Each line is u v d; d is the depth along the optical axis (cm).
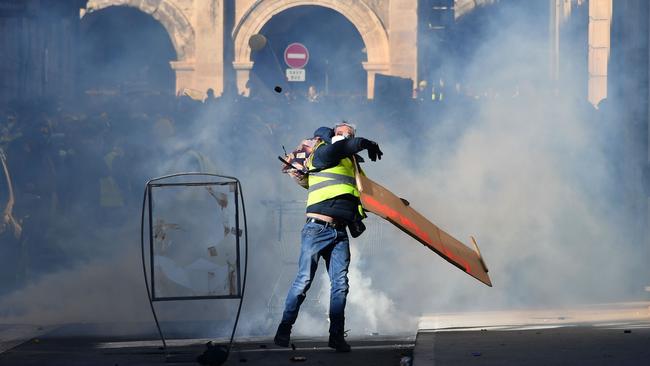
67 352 2695
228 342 2823
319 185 2641
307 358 2562
